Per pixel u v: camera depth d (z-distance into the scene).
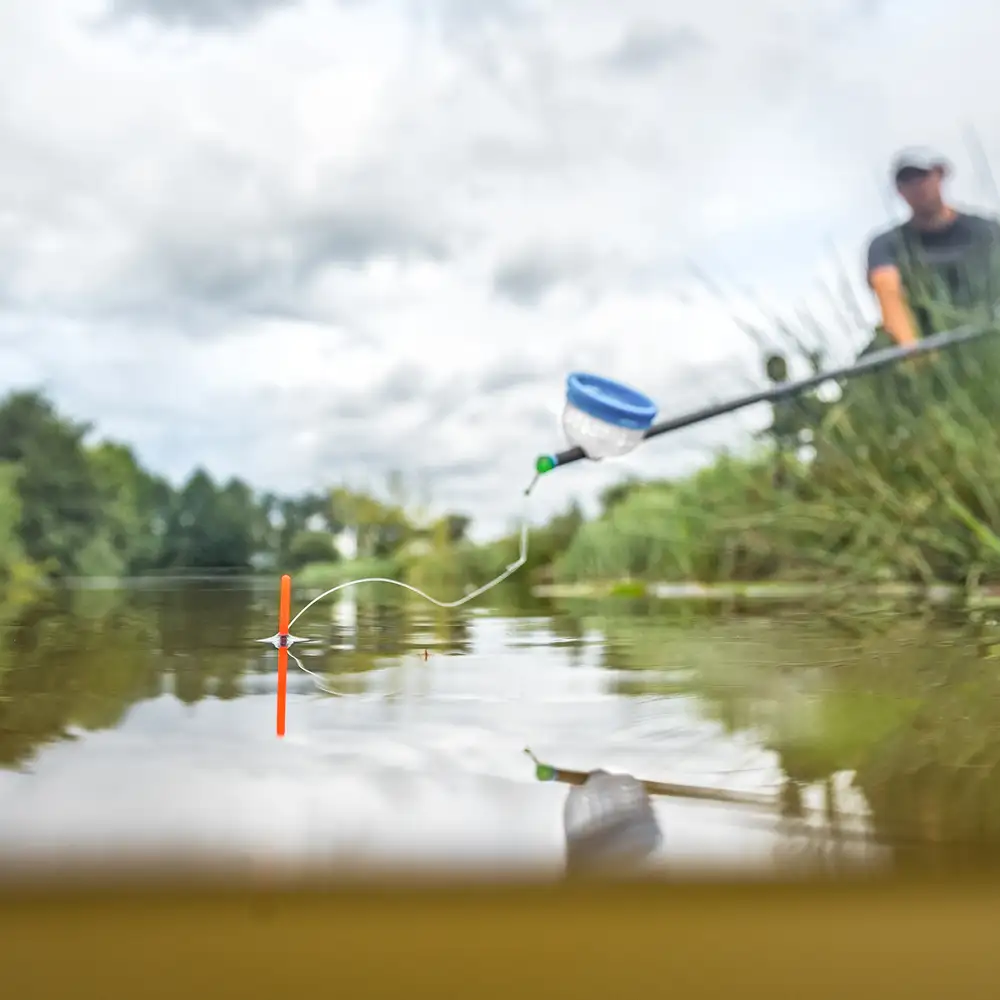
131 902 0.47
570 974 0.42
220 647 1.51
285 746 0.79
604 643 1.55
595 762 0.74
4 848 0.54
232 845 0.55
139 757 0.76
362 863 0.52
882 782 0.68
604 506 3.83
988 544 2.20
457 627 1.86
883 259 2.54
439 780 0.69
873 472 2.43
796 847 0.54
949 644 1.45
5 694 1.06
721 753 0.77
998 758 0.74
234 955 0.44
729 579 3.10
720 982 0.42
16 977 0.42
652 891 0.49
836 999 0.42
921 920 0.46
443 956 0.43
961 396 2.24
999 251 2.39
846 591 2.47
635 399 1.61
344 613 2.25
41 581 4.21
